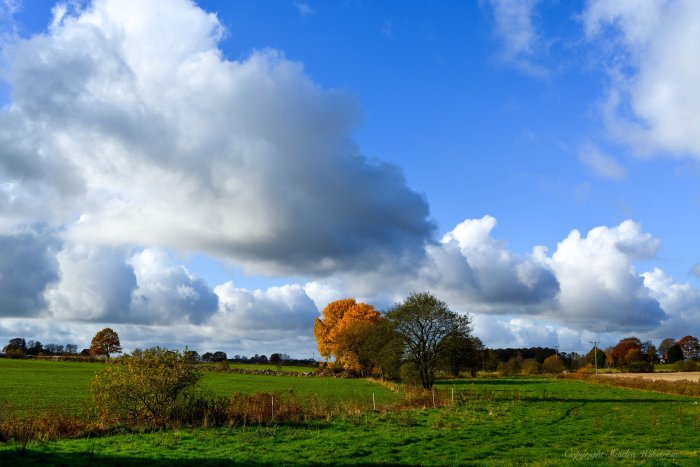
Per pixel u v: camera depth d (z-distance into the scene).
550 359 136.75
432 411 36.28
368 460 19.88
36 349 182.38
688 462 19.83
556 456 21.50
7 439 21.95
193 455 19.70
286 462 19.12
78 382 72.25
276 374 122.12
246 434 24.22
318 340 120.06
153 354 26.97
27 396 52.56
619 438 26.78
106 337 152.50
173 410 26.73
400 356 56.56
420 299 56.34
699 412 40.22
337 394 61.81
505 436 26.56
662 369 149.88
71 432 23.64
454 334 55.41
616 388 73.88
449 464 19.62
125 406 26.12
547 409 40.88
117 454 19.69
